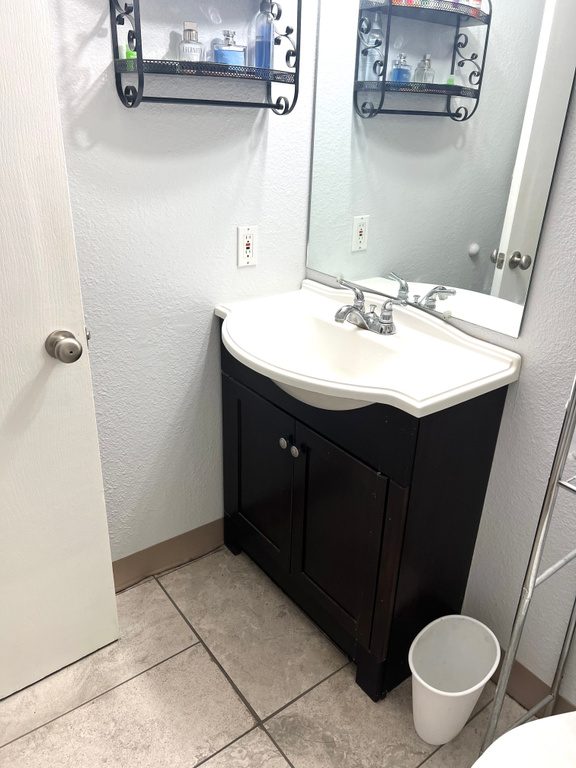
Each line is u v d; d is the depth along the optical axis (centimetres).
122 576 188
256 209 171
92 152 139
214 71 136
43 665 157
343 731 148
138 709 151
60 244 121
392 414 126
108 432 169
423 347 150
